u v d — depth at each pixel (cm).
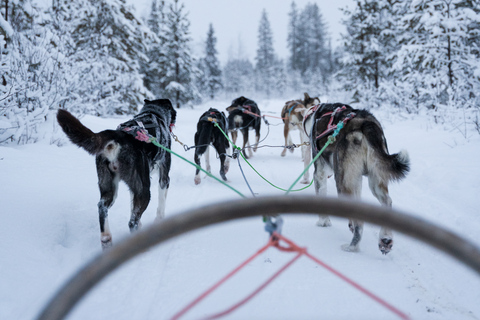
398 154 379
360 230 404
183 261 381
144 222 505
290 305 291
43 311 64
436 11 1277
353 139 413
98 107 1486
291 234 465
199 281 337
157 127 473
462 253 62
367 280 337
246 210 68
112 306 294
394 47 1812
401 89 1416
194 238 446
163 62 2841
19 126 764
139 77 1838
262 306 289
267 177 790
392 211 67
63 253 386
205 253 402
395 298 305
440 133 957
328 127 462
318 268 361
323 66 7250
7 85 815
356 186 415
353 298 304
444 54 1294
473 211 502
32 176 580
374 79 1870
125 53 1802
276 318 273
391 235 377
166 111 545
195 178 730
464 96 1177
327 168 510
